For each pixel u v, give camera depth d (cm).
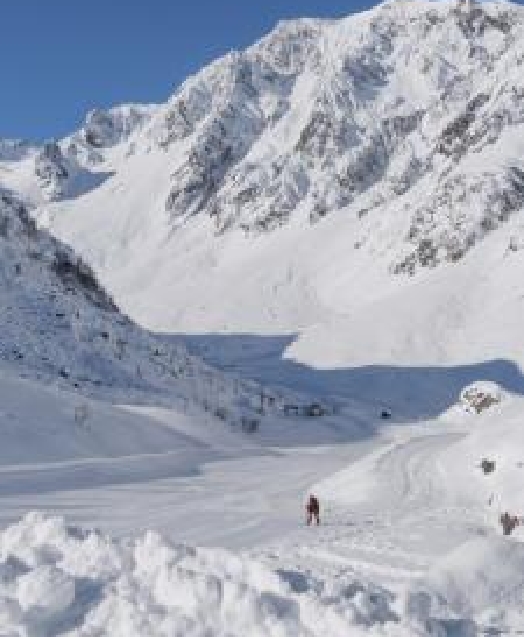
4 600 895
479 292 18062
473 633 899
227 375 11262
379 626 839
